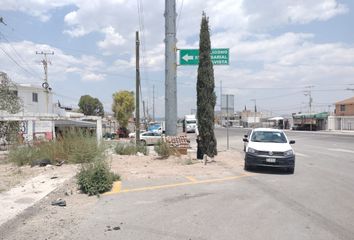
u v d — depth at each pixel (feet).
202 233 22.03
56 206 28.84
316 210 27.89
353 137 162.09
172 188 36.40
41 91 179.01
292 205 29.45
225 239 20.98
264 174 47.24
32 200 30.30
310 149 96.27
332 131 252.01
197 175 45.11
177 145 69.41
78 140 55.47
